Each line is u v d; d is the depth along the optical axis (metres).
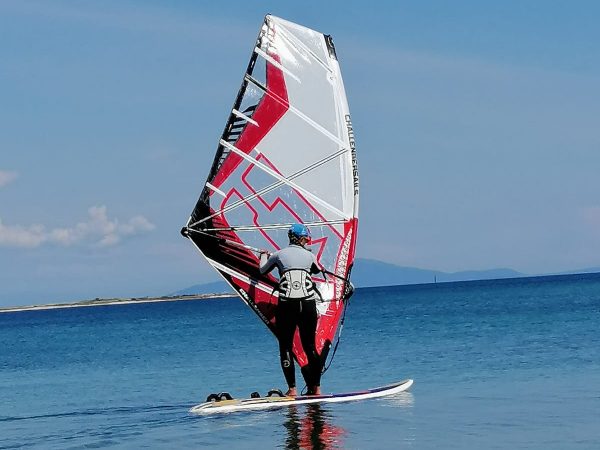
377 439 10.51
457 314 57.12
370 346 30.02
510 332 34.06
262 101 14.85
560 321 40.44
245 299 14.86
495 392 15.18
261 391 17.95
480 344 28.17
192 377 22.12
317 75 15.00
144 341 46.81
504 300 84.56
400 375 19.38
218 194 14.76
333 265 15.06
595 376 17.20
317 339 15.05
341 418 12.20
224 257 14.77
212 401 14.28
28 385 23.58
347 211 15.03
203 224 14.72
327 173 15.01
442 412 12.70
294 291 13.81
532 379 17.14
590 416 12.13
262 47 14.84
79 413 15.04
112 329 72.69
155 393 18.67
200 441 10.73
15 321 144.50
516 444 10.15
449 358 23.31
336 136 14.98
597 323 37.00
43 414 15.35
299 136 14.96
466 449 9.84
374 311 75.06
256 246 14.86
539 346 25.89
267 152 14.88
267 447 10.11
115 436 11.56
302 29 14.98
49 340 58.25
